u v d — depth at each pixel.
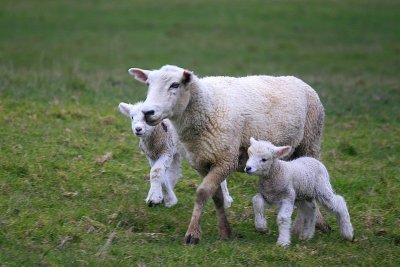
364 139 16.08
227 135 10.17
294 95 11.23
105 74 25.39
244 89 10.77
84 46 37.50
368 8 51.22
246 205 11.98
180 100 9.83
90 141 14.32
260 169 9.67
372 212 11.73
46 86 19.17
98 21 44.94
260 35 42.31
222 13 48.44
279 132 10.88
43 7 49.12
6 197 11.20
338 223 10.56
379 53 37.59
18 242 9.39
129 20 45.47
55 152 13.38
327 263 9.40
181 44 39.09
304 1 53.34
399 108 19.52
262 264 9.19
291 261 9.34
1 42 37.41
